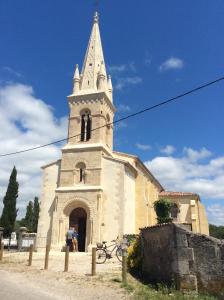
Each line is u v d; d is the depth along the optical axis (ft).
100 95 121.39
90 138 118.21
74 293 43.65
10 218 159.12
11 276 53.98
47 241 109.81
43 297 40.16
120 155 130.00
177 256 45.73
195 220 151.43
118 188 108.68
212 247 44.98
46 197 116.16
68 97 124.67
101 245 82.69
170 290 44.91
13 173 167.63
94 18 143.43
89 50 135.33
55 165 119.65
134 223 122.42
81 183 112.78
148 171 149.28
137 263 60.95
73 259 76.59
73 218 112.98
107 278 52.60
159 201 99.81
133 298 41.57
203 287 43.91
